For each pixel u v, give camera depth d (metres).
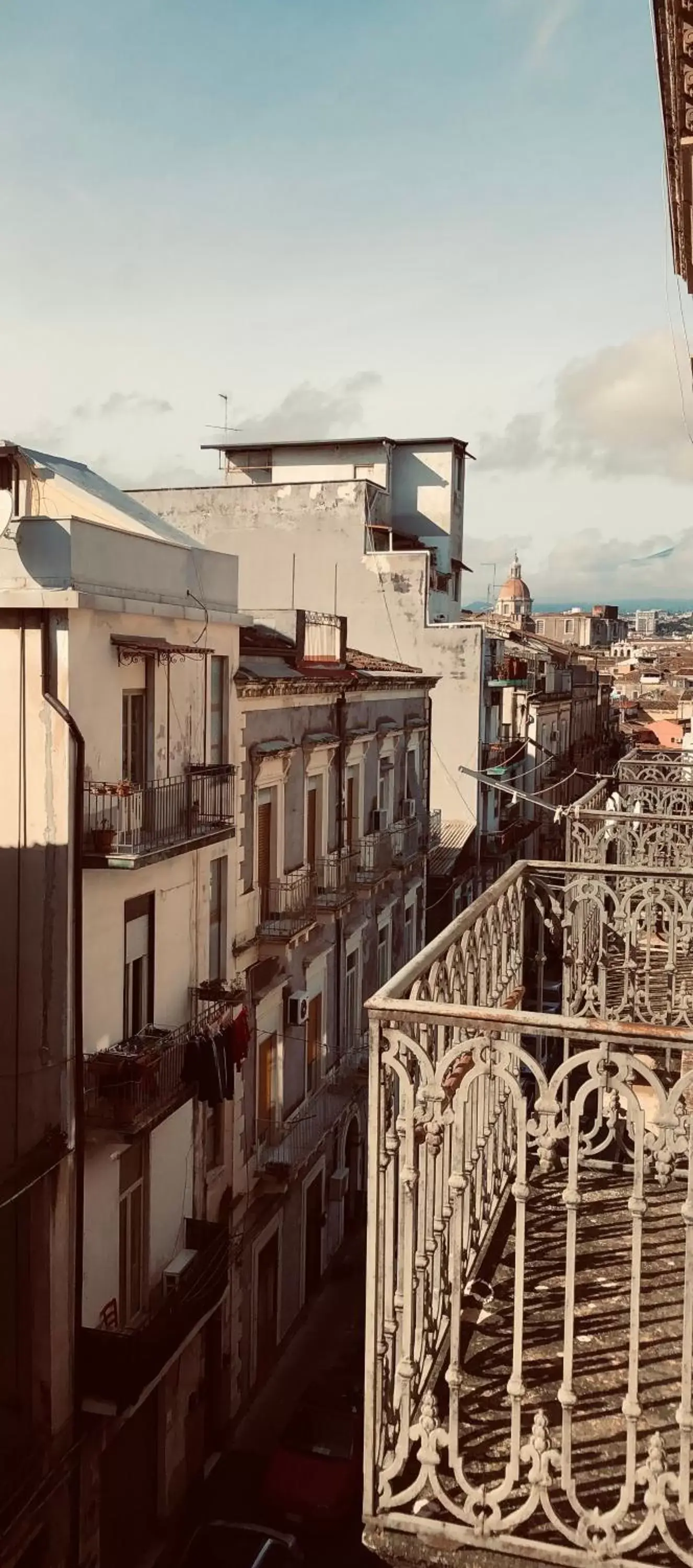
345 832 24.41
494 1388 4.24
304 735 21.67
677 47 5.47
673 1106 3.43
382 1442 3.70
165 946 15.78
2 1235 13.63
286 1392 19.62
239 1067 17.41
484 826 38.00
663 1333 4.56
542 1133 3.58
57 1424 13.32
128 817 14.42
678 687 84.62
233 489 35.66
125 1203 15.02
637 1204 3.44
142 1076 13.77
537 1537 3.50
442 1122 3.72
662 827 9.77
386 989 3.87
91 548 13.66
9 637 13.40
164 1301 15.15
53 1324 13.33
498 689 39.53
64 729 13.27
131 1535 15.35
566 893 6.98
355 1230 25.61
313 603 35.62
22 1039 13.75
